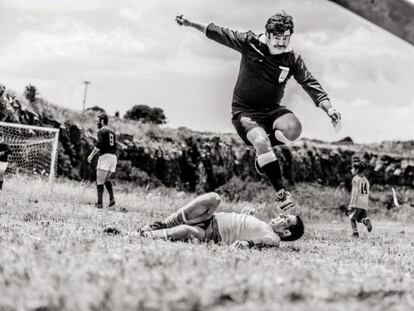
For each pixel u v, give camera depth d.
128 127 32.84
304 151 41.31
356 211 12.50
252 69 6.17
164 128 35.38
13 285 3.59
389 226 21.05
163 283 3.62
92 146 28.61
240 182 35.91
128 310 3.14
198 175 34.50
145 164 31.81
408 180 43.78
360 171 12.69
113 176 29.59
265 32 6.16
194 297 3.31
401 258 7.02
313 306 3.33
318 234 11.55
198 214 6.62
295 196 36.41
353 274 4.59
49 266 4.05
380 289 4.02
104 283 3.57
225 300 3.40
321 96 6.23
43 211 9.75
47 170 24.28
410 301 3.78
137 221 9.57
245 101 6.31
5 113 24.39
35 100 27.38
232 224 6.62
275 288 3.64
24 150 23.80
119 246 5.34
